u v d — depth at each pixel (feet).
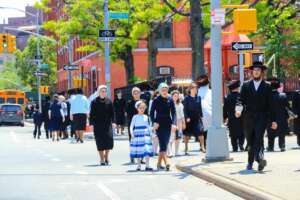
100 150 97.40
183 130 109.50
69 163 102.12
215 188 69.62
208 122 110.42
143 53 314.96
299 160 87.66
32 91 547.90
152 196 64.64
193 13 171.12
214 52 89.04
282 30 234.38
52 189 70.69
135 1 213.25
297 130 113.50
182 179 77.92
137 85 185.26
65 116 181.68
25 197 65.10
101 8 228.02
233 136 109.60
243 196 61.62
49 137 195.62
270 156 95.76
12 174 86.38
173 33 321.11
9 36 312.09
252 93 74.84
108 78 197.16
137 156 88.53
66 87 466.29
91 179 79.61
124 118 192.65
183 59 321.11
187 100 109.09
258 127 74.49
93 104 96.94
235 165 82.94
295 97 111.14
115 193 67.00
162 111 87.51
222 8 88.84
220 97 89.04
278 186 62.49
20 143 162.09
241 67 128.77
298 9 199.93
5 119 308.60
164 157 88.17
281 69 224.12
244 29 86.22
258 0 160.25
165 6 202.49
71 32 234.79
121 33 226.38
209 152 89.10
